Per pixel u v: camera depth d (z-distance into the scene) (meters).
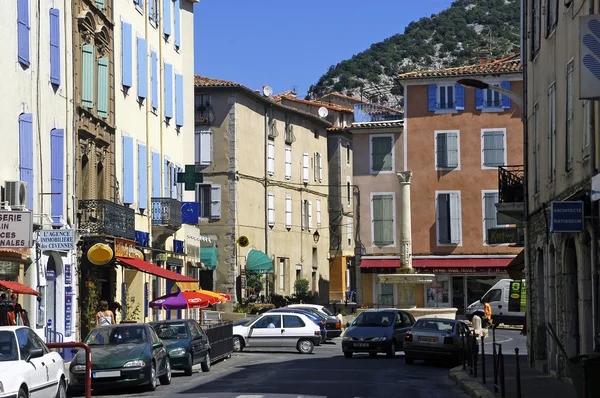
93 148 36.00
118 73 39.62
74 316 33.53
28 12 29.11
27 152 28.75
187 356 27.92
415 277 57.34
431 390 23.30
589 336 20.62
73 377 22.59
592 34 15.86
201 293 38.19
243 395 21.36
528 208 28.98
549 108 24.89
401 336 36.97
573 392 20.27
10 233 23.70
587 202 19.64
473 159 62.16
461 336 31.61
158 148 45.31
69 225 33.09
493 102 62.09
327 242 79.19
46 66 31.05
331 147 80.94
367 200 63.94
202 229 63.75
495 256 61.41
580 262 20.91
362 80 165.00
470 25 171.62
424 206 62.56
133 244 38.50
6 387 15.54
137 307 39.25
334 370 29.58
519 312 55.72
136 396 22.11
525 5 29.17
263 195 67.69
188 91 51.72
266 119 68.44
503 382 18.72
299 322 39.97
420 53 169.12
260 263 63.75
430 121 62.81
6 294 24.44
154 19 45.22
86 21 35.06
